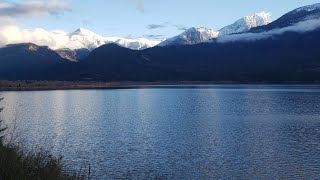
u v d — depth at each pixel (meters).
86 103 134.38
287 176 37.12
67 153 45.31
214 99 151.25
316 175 37.38
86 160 42.00
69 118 86.88
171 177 36.19
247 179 36.09
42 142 51.12
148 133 63.22
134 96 176.00
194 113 97.75
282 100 140.38
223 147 50.84
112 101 144.50
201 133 63.06
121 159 43.25
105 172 37.25
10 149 12.91
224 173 38.03
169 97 166.62
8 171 10.96
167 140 56.19
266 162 42.56
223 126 72.06
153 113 98.56
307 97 155.88
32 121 79.00
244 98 154.62
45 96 178.12
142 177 35.50
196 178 36.12
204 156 45.31
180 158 44.12
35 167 12.06
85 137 58.50
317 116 88.38
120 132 64.44
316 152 47.53
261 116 89.44
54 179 11.90
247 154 46.44
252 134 61.94
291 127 70.50
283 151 48.34
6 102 136.50
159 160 43.12
